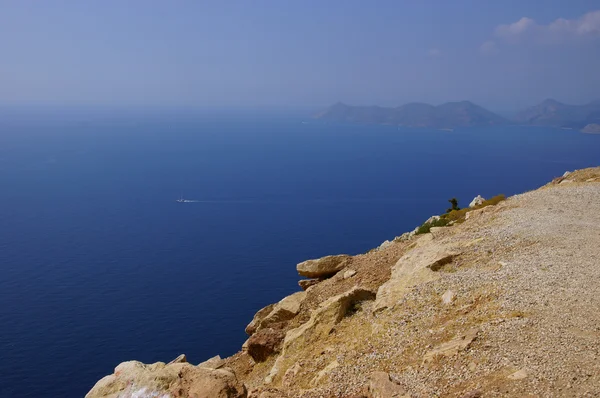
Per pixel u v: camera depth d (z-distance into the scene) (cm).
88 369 7375
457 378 1253
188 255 14062
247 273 12344
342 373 1520
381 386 1261
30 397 6619
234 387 1281
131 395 1336
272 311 2622
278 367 1911
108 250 14350
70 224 17500
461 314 1620
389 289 2098
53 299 10331
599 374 1122
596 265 1803
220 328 8831
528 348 1284
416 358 1457
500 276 1812
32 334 8612
